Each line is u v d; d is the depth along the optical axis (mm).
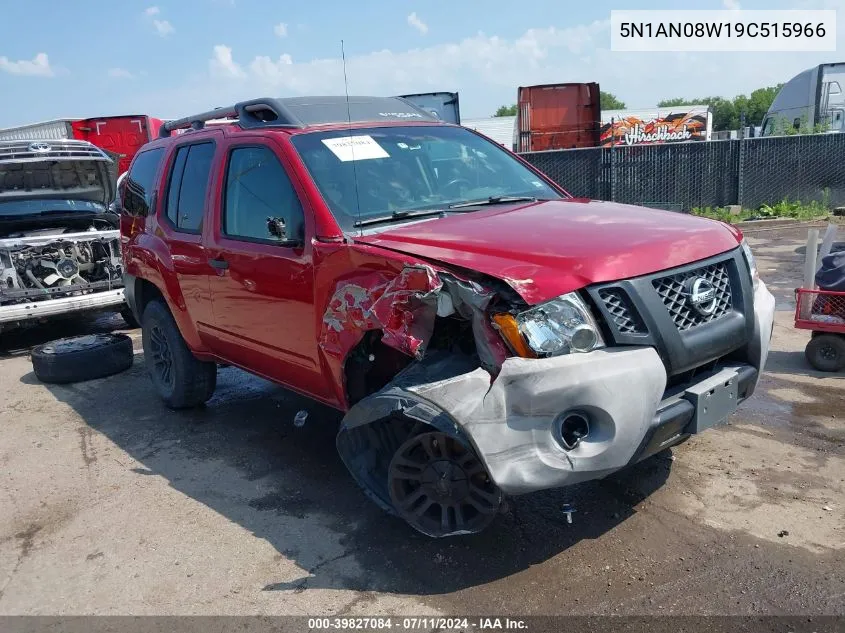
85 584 3324
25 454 4918
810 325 5340
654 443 2975
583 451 2814
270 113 4371
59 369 6484
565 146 17219
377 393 3059
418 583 3135
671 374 2992
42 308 7914
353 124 4281
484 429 2756
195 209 4707
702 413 3109
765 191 14781
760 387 5172
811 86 20344
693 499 3639
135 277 5645
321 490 4086
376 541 3498
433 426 2852
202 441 4938
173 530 3752
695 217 3705
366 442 3422
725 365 3393
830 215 14297
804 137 14492
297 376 3951
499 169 4570
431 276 2820
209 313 4590
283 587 3188
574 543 3328
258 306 4031
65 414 5715
